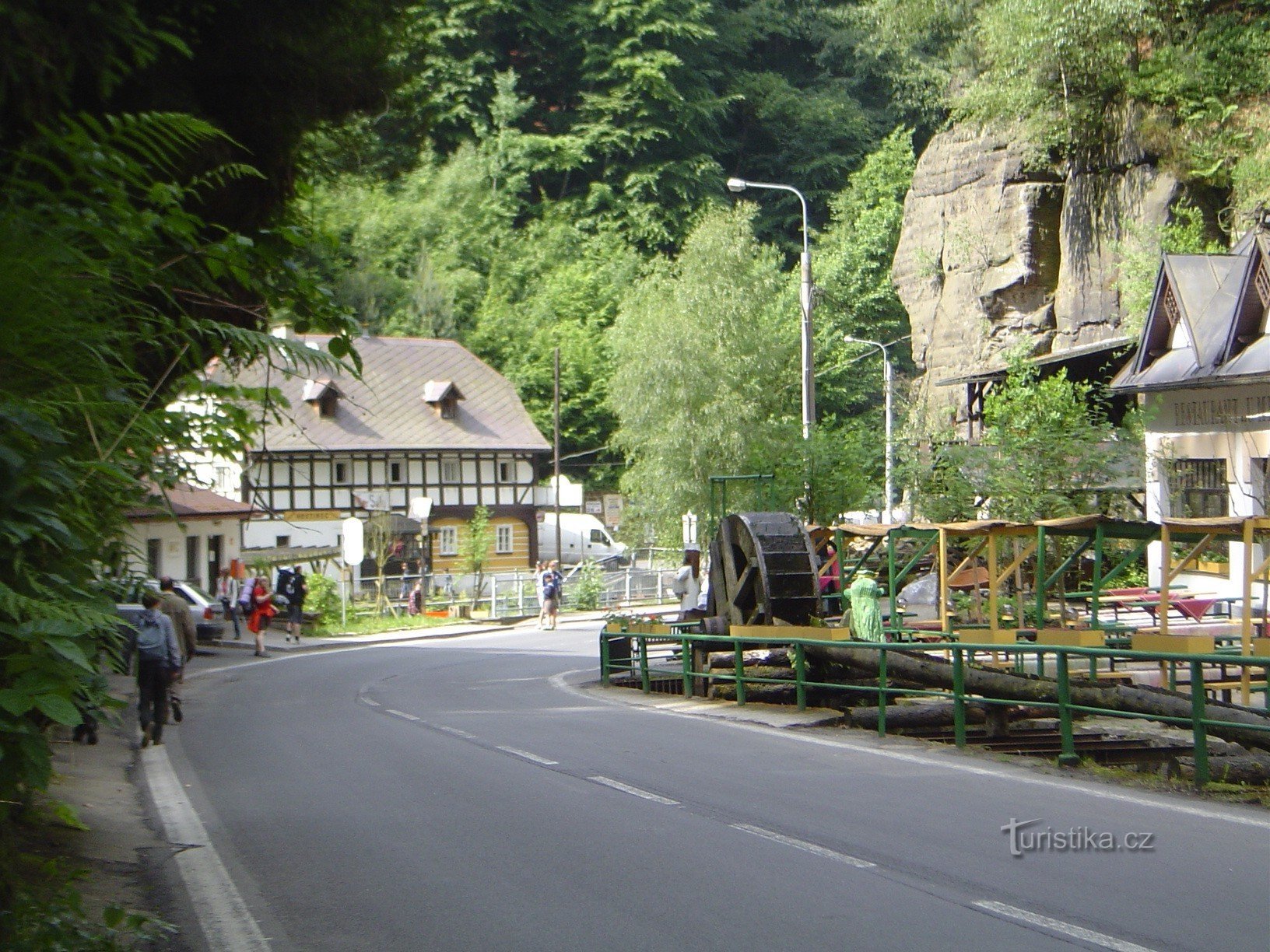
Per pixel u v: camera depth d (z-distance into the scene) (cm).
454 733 1445
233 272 655
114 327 585
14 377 504
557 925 646
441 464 5941
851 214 7175
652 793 996
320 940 641
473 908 686
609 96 7794
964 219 4175
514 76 7831
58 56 731
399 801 1007
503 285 7619
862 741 1288
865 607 1616
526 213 8038
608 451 7444
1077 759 1102
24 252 502
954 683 1227
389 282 7100
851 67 7819
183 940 648
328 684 2339
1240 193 3159
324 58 1114
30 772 459
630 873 743
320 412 5725
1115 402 2969
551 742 1324
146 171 607
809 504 2552
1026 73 3700
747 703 1675
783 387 5231
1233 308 2364
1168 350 2597
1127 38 3494
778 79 7831
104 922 624
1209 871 716
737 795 975
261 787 1116
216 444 634
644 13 7612
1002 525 1738
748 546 1966
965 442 2745
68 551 512
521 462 6153
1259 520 1365
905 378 6431
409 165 1408
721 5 7969
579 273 7644
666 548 5084
